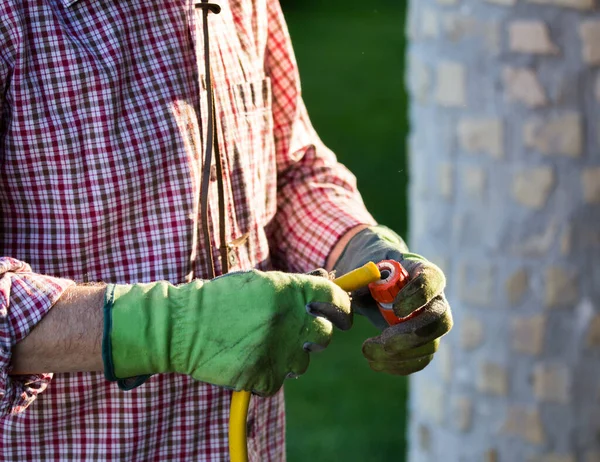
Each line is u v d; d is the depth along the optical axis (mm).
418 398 4324
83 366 1935
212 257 2236
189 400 2240
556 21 3584
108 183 2064
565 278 3826
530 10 3596
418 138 4012
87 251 2090
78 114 2027
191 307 1906
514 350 3951
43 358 1902
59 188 2049
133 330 1880
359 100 13766
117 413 2166
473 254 3918
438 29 3779
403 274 2166
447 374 4105
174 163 2125
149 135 2092
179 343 1897
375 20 18266
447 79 3789
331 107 13531
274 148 2559
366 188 10516
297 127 2650
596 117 3664
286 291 1923
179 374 2207
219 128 2244
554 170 3727
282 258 2621
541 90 3656
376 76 14844
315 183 2656
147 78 2102
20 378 1942
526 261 3850
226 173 2273
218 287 1930
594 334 3877
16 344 1881
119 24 2066
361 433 6012
